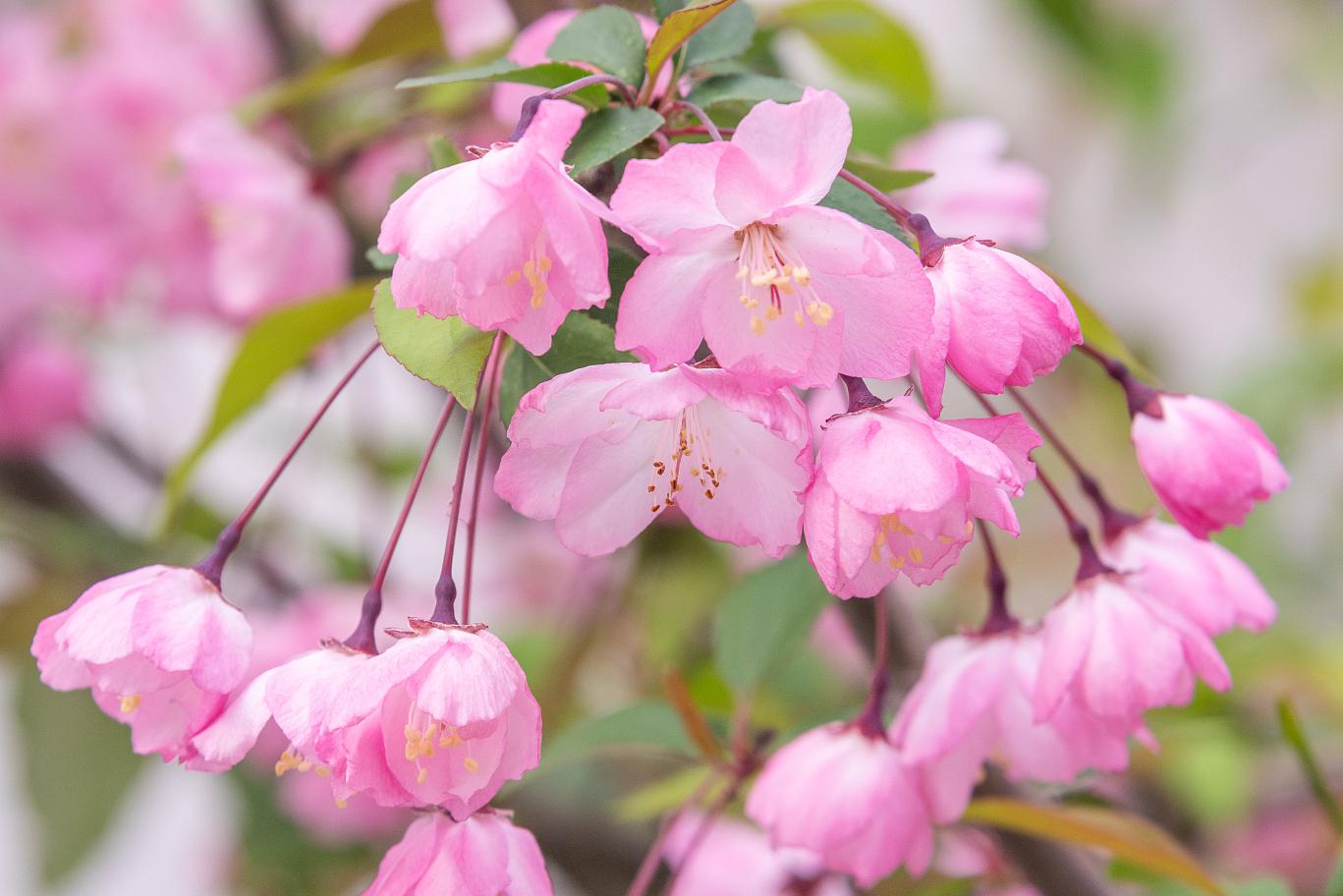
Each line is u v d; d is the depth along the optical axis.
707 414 0.63
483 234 0.60
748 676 0.73
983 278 0.62
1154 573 0.68
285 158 0.79
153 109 1.01
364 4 0.81
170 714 0.64
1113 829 0.68
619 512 0.63
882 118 0.82
